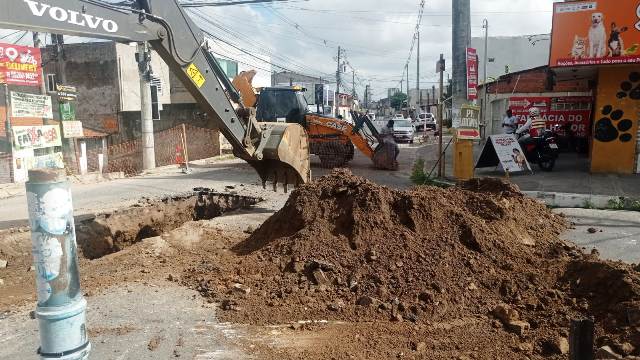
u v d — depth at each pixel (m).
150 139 17.08
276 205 10.44
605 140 13.54
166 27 6.02
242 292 5.14
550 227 7.78
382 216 6.07
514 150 13.64
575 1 12.38
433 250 5.68
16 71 14.65
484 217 6.89
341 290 5.15
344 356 3.98
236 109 7.62
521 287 5.16
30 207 2.64
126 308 4.93
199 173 15.69
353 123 17.89
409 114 61.25
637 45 11.95
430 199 6.40
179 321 4.64
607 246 7.01
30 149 14.37
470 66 12.55
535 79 21.28
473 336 4.31
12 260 7.35
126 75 25.86
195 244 7.41
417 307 4.79
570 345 3.10
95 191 12.02
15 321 4.87
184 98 28.30
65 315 2.69
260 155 8.02
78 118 25.56
